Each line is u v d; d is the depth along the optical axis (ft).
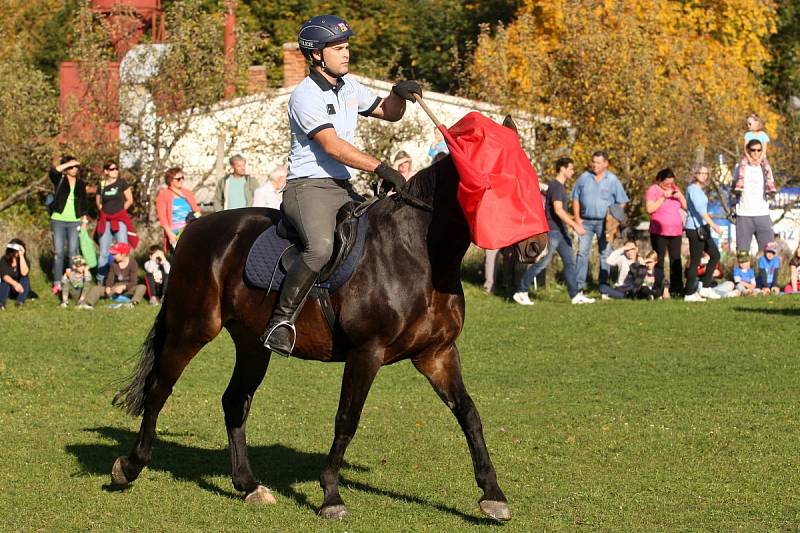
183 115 73.72
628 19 77.97
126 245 59.62
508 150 21.85
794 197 78.89
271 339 23.11
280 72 120.26
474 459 22.89
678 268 59.52
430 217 22.70
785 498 24.53
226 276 24.85
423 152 77.92
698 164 72.79
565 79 73.31
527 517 23.35
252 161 79.51
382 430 32.17
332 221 23.21
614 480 26.35
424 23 139.03
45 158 77.82
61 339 47.93
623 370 40.75
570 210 70.38
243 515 23.88
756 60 115.44
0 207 77.10
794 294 58.23
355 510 24.06
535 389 37.86
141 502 25.03
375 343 22.84
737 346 44.73
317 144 23.27
